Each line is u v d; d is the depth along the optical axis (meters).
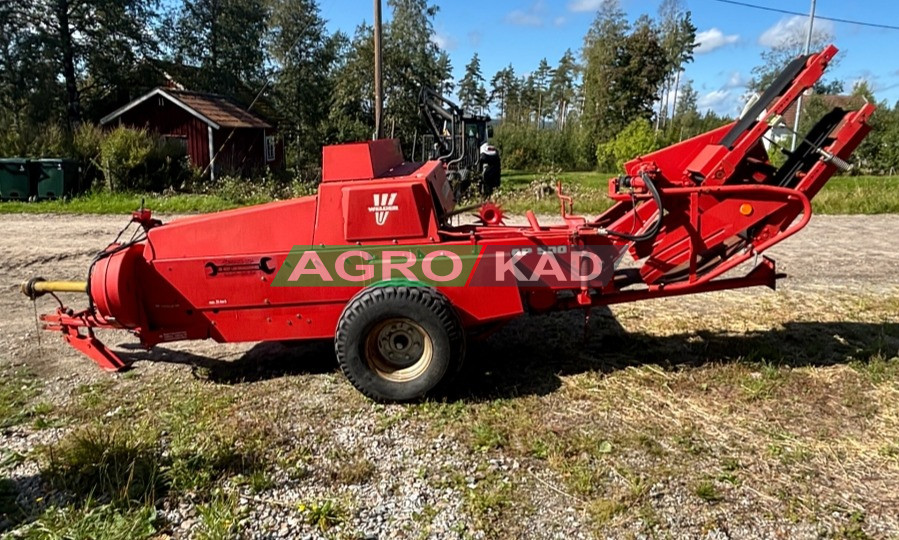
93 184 17.06
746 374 4.65
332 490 3.34
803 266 8.06
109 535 2.95
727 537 2.94
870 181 20.67
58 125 19.47
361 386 4.21
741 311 6.17
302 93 33.59
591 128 42.94
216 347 5.53
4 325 6.14
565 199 5.52
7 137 17.09
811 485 3.32
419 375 4.19
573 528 3.02
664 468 3.46
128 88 28.33
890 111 31.28
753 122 4.48
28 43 24.31
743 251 4.61
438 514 3.13
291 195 15.84
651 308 6.30
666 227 4.52
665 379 4.60
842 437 3.79
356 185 4.30
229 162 23.72
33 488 3.40
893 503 3.17
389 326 4.17
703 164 4.54
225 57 32.56
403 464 3.57
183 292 4.48
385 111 30.22
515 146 42.09
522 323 5.91
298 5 33.59
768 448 3.67
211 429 3.95
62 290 4.88
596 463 3.54
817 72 4.29
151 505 3.17
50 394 4.56
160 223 4.84
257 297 4.45
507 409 4.17
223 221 4.46
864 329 5.61
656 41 46.97
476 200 14.70
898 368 4.68
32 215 13.12
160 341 4.60
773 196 4.41
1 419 4.16
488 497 3.23
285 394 4.50
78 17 25.88
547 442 3.75
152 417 4.14
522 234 4.41
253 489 3.34
